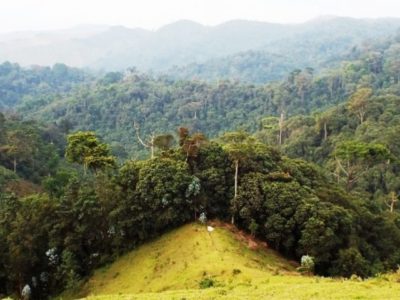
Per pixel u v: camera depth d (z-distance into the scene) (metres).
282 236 52.06
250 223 53.53
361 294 27.59
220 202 56.28
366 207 68.94
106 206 55.47
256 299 27.64
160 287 43.34
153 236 55.06
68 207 55.97
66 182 79.81
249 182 55.03
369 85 197.75
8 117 164.75
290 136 139.12
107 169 62.03
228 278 40.38
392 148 103.88
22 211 56.94
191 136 61.00
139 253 53.25
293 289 30.31
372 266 53.03
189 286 40.72
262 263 46.88
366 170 96.75
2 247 55.50
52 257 54.78
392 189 95.06
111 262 54.88
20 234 54.53
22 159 110.06
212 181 55.66
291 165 62.81
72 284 52.19
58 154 134.25
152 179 53.97
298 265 50.75
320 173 69.06
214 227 53.19
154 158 58.44
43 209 56.00
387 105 129.50
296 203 52.53
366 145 78.75
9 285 55.94
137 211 54.81
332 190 62.19
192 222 54.59
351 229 54.31
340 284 31.44
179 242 50.91
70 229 55.62
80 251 55.12
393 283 31.28
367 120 122.56
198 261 45.53
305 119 146.00
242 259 46.03
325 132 127.50
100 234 56.38
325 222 51.16
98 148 61.28
